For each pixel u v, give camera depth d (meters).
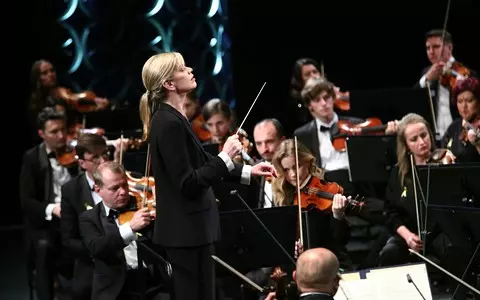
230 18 33.88
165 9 35.59
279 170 19.02
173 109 14.70
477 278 17.45
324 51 33.50
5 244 31.45
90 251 17.88
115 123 25.41
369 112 24.72
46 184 23.11
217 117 22.22
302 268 13.16
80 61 35.31
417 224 19.94
